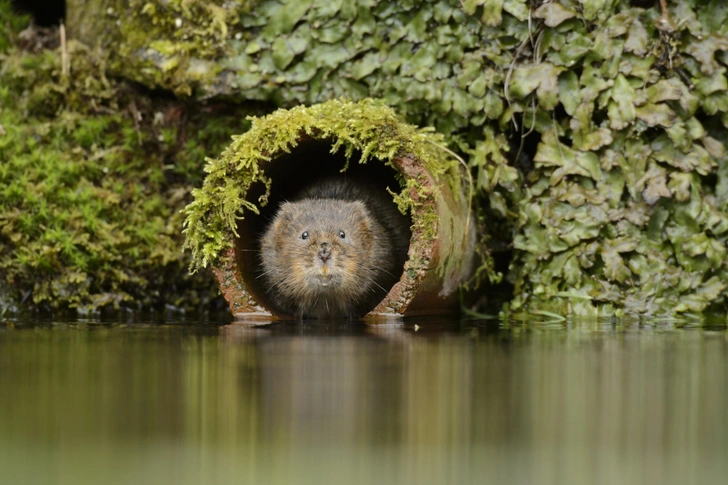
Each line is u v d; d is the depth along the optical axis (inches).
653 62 429.4
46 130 494.9
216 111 498.9
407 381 240.2
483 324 398.0
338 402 212.5
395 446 173.2
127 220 489.4
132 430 185.9
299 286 411.5
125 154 501.4
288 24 465.4
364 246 415.8
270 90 470.0
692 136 425.7
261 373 253.1
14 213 466.3
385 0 455.8
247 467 158.9
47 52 512.1
